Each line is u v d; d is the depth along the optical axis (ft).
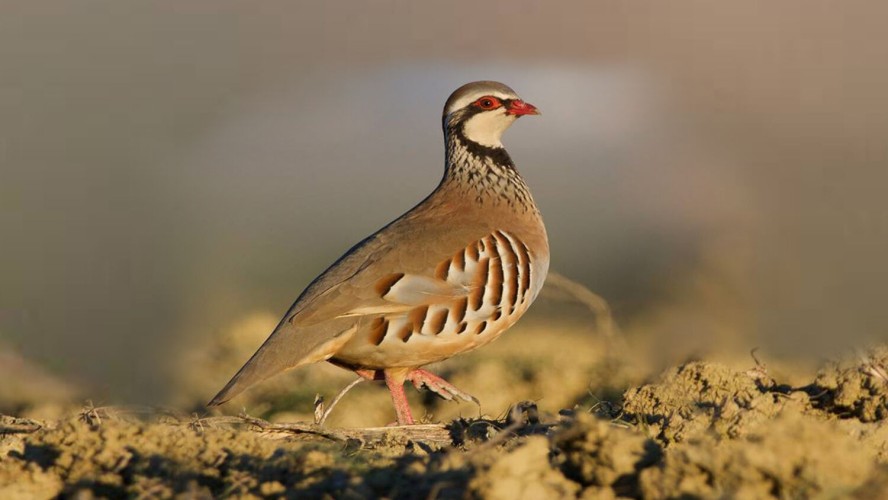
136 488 20.85
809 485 18.56
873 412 26.07
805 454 18.62
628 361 40.93
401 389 31.65
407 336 30.40
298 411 38.19
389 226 32.12
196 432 24.26
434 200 32.94
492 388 39.09
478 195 32.55
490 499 19.06
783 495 18.65
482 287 30.91
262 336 48.21
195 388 42.29
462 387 39.22
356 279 30.40
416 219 32.07
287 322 30.35
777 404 25.63
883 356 26.73
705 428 23.88
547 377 39.22
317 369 40.83
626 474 19.88
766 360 36.99
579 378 39.24
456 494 19.85
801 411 26.68
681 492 18.81
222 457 22.11
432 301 30.40
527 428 25.79
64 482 21.70
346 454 24.22
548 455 21.50
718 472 18.92
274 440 27.09
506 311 31.48
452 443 27.20
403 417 31.42
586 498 19.43
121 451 22.02
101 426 22.34
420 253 30.66
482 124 32.94
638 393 27.86
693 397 27.35
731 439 23.13
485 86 33.27
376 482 20.65
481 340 31.35
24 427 28.14
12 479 21.79
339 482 20.56
